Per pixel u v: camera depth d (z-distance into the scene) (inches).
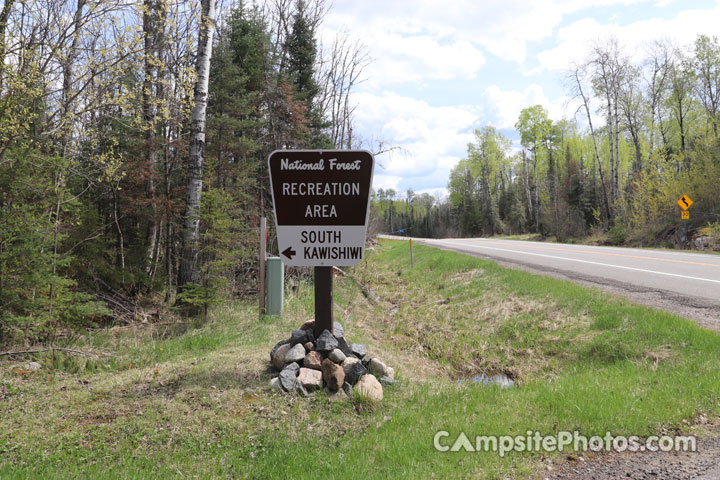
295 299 422.0
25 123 286.2
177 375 215.3
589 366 268.4
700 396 188.2
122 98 335.6
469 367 310.5
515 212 2564.0
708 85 1405.0
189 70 380.8
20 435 164.9
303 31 912.3
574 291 393.4
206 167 510.9
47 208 325.7
